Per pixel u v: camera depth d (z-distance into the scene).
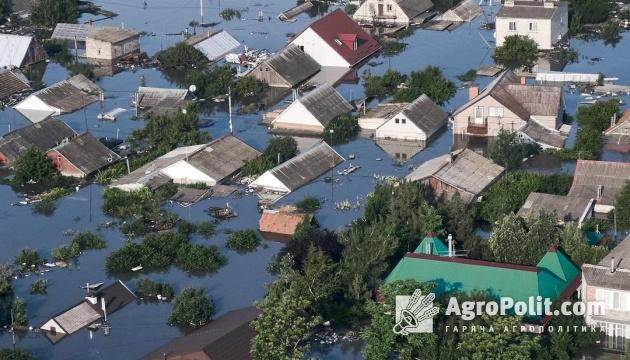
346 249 155.50
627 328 138.25
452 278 144.50
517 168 192.88
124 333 147.50
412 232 162.25
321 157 197.88
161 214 177.62
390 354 140.25
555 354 136.12
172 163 193.50
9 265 166.25
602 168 177.75
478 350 132.38
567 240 154.62
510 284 142.00
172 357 134.25
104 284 161.00
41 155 197.88
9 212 186.00
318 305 148.00
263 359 133.38
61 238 176.00
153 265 165.12
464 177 181.75
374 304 141.62
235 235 170.88
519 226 157.38
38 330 149.12
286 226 173.12
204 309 148.38
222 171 193.12
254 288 158.12
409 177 183.50
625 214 168.88
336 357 140.00
